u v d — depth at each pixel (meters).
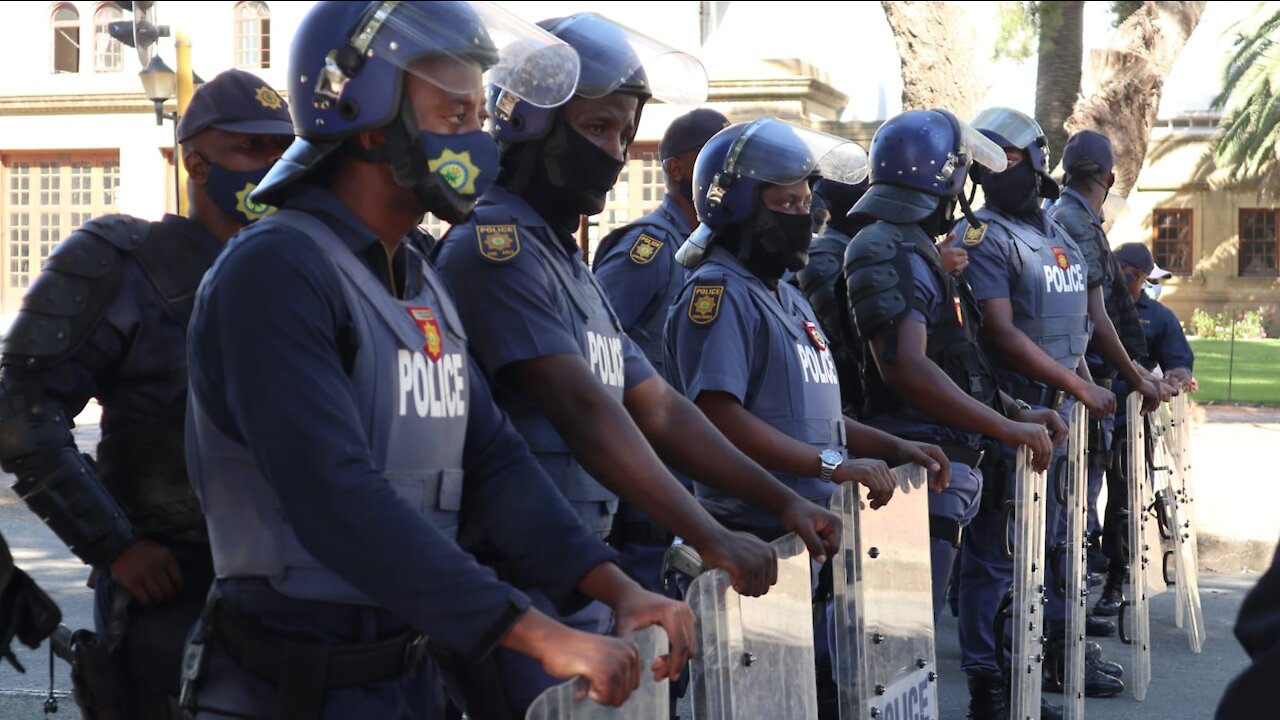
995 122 4.74
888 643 3.07
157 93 11.29
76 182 22.08
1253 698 1.46
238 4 21.30
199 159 2.59
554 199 2.58
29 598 2.31
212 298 1.76
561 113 2.54
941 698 5.07
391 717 1.89
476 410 2.02
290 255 1.75
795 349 3.18
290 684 1.82
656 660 1.84
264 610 1.83
